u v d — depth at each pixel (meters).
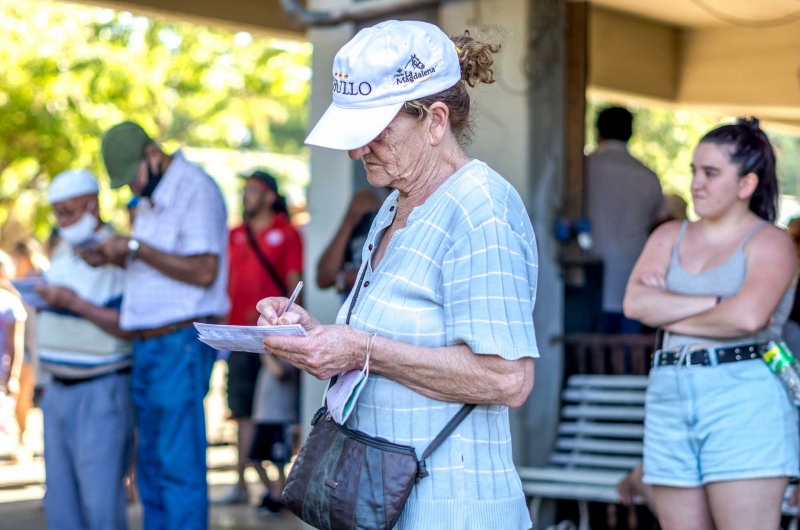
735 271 3.52
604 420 5.81
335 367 2.45
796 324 4.52
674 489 3.52
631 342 5.60
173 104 15.45
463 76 2.59
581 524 5.22
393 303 2.50
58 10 13.66
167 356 4.89
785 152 15.05
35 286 4.96
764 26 7.70
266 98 17.70
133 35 14.74
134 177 4.88
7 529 6.82
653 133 17.50
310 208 6.34
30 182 15.09
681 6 7.58
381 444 2.49
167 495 4.88
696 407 3.45
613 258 6.28
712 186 3.56
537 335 5.62
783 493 3.40
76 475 5.16
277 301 2.71
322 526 2.53
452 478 2.47
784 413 3.41
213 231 4.98
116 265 4.88
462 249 2.43
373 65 2.44
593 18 7.86
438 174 2.56
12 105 13.65
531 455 5.57
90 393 5.04
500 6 5.51
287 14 6.21
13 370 9.25
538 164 5.56
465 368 2.40
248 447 7.62
